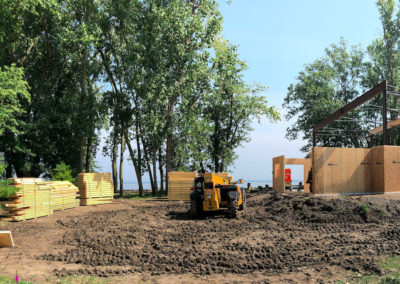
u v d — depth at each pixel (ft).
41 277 19.88
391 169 53.57
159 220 44.39
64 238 33.94
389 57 120.16
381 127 80.94
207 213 50.03
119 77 104.32
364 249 24.64
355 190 54.85
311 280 18.84
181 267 22.70
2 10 77.41
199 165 108.06
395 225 34.19
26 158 93.76
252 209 50.52
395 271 19.02
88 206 65.00
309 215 40.91
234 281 19.39
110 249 28.12
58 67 102.37
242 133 123.13
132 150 102.22
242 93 114.73
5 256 25.85
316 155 53.26
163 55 90.99
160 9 90.43
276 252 25.59
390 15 119.03
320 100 123.34
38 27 95.81
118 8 95.14
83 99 96.27
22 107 93.71
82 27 87.25
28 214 48.06
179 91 89.97
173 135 97.81
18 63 96.53
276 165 72.13
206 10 95.55
